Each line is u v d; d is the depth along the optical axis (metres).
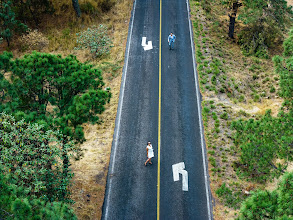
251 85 25.77
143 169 18.53
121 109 22.47
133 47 28.38
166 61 26.84
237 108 22.91
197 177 18.17
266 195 9.80
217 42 30.12
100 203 16.86
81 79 15.62
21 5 29.86
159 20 31.86
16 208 8.91
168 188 17.56
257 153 12.58
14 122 12.46
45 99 15.95
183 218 16.22
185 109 22.52
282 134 12.68
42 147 12.92
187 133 20.78
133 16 32.38
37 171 12.49
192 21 32.09
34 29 30.22
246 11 28.39
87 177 18.08
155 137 20.45
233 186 17.55
